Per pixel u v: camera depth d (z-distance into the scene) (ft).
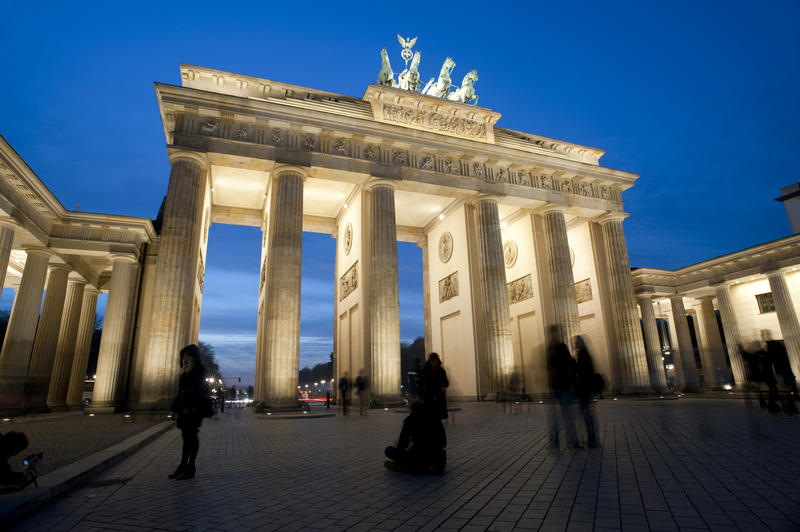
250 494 26.11
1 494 23.62
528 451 38.99
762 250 158.92
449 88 160.66
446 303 155.94
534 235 153.58
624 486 25.31
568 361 40.73
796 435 41.78
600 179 155.53
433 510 21.90
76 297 139.23
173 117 111.04
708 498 22.27
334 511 22.18
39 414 111.55
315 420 82.58
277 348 101.04
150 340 93.66
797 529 17.34
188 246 101.65
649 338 171.42
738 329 168.86
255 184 139.44
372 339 114.62
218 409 129.80
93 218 115.03
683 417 63.10
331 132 120.98
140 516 22.11
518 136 159.02
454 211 154.51
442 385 32.86
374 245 120.98
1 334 251.80
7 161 88.89
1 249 92.94
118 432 60.95
